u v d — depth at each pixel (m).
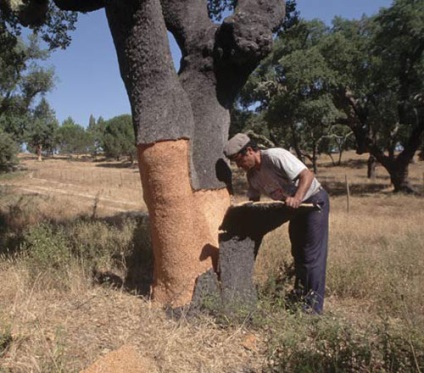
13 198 17.08
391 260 6.46
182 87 4.61
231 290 4.45
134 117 4.51
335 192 27.58
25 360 3.28
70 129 89.62
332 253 6.88
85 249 6.59
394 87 25.86
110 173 44.22
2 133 36.66
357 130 27.25
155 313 4.38
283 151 4.30
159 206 4.40
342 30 27.59
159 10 4.41
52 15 8.39
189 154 4.40
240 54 4.53
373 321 4.32
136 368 3.31
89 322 4.15
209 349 3.79
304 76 23.62
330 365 3.22
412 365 3.09
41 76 32.28
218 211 4.65
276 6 4.62
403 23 23.64
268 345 3.65
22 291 4.63
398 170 26.92
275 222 4.36
